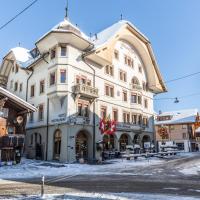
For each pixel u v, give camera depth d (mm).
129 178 16766
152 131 47438
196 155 40125
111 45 36688
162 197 10141
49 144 32375
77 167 24719
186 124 63750
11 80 42844
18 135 26484
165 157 36188
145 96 47000
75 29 34844
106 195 10555
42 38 32656
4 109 26359
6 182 15234
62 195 10562
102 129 33219
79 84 31547
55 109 32406
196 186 13172
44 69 34938
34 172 20859
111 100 38000
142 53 46344
